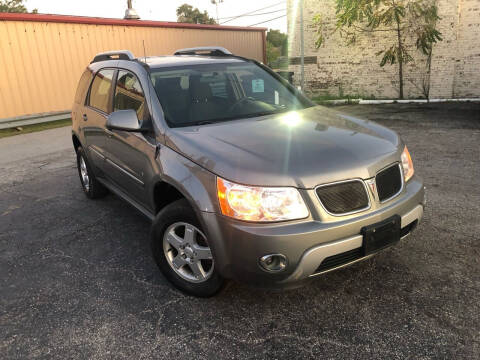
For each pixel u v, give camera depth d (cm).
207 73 381
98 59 505
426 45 1252
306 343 249
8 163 769
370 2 1298
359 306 280
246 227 241
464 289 291
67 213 487
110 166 414
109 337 264
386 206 263
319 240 240
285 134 289
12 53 1205
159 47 1623
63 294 316
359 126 314
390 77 1378
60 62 1321
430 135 779
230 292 305
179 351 248
